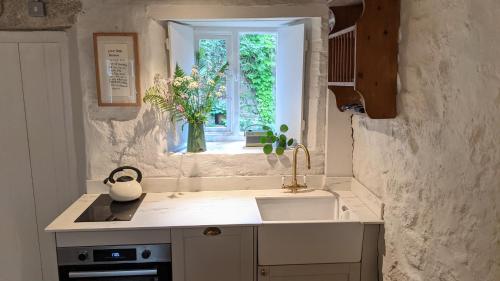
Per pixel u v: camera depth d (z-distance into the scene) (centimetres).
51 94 264
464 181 139
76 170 271
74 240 210
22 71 261
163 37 268
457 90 143
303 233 216
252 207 238
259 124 319
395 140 197
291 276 220
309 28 273
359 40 188
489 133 126
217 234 215
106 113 257
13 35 256
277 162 273
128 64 251
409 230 183
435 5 157
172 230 212
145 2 249
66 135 269
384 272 212
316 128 270
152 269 213
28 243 279
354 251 219
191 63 296
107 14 248
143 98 256
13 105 264
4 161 270
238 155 270
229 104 315
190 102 272
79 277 210
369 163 236
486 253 128
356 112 216
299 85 276
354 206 236
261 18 256
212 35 306
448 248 150
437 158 158
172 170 267
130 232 211
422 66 168
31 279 284
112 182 247
